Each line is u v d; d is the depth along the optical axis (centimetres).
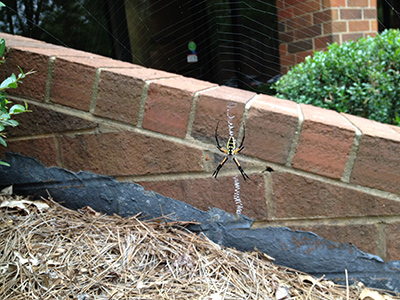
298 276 52
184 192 56
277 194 53
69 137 57
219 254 52
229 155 53
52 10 132
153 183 56
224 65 173
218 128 53
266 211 54
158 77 58
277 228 54
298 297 48
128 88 55
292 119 51
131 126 56
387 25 166
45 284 44
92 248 49
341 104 99
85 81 56
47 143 58
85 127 57
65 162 58
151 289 45
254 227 54
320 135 51
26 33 129
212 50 174
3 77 57
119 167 57
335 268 53
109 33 149
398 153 49
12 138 59
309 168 52
